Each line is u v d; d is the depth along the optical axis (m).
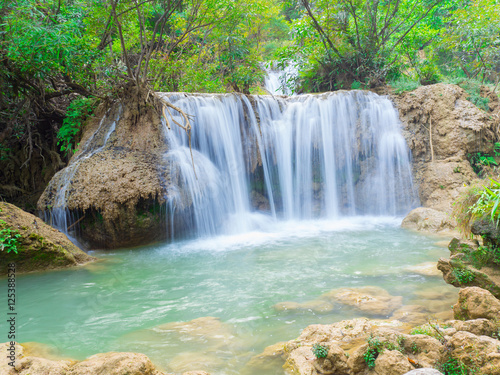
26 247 6.79
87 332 4.41
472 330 3.43
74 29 9.79
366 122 12.04
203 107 10.24
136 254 8.19
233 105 10.75
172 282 6.21
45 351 3.94
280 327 4.35
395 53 15.39
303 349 3.58
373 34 14.66
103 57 11.06
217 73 16.08
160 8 13.45
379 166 12.01
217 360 3.63
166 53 12.45
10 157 12.05
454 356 3.04
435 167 11.27
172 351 3.86
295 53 15.89
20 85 10.76
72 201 8.27
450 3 17.69
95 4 10.35
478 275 4.68
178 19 13.36
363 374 3.21
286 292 5.50
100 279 6.46
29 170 12.19
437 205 10.62
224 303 5.20
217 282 6.12
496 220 4.66
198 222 9.45
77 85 10.94
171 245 8.91
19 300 5.53
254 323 4.49
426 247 7.71
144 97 9.68
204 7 12.00
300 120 11.62
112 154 9.07
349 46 15.07
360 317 4.49
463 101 11.81
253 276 6.34
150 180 8.81
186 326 4.48
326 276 6.15
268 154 11.23
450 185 10.70
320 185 11.77
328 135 11.80
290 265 6.87
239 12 12.02
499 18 13.87
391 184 11.88
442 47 17.28
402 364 2.98
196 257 7.74
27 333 4.44
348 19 14.84
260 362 3.56
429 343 3.21
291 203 11.52
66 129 10.90
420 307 4.64
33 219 7.41
